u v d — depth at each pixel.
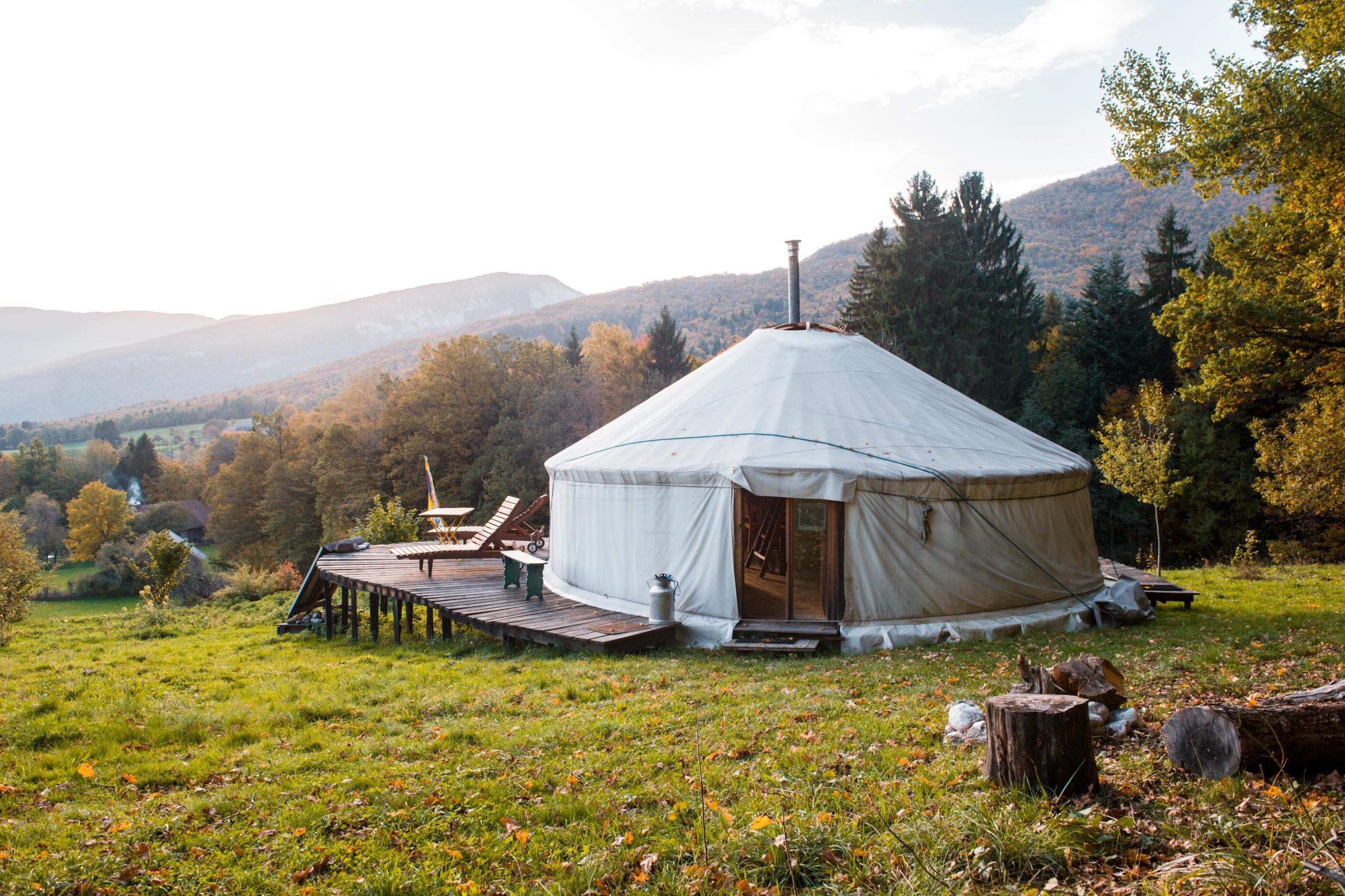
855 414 10.27
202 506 69.69
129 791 5.07
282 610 17.77
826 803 4.00
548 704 6.77
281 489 41.00
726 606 9.45
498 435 36.56
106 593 40.91
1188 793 3.77
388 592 12.18
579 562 11.43
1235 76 9.62
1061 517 10.48
